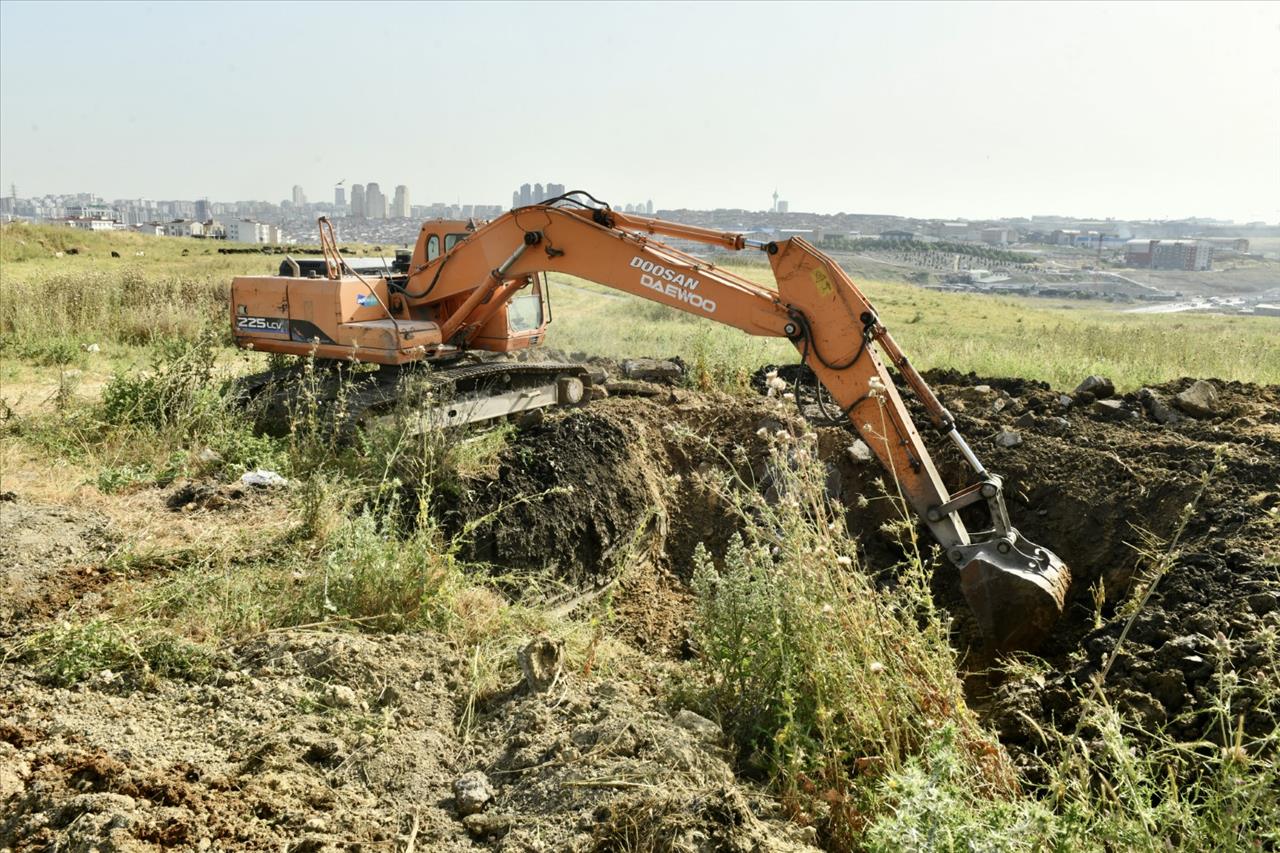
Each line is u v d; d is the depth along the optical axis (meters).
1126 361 15.33
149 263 40.59
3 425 9.70
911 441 7.40
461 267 10.20
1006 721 5.57
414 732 4.44
